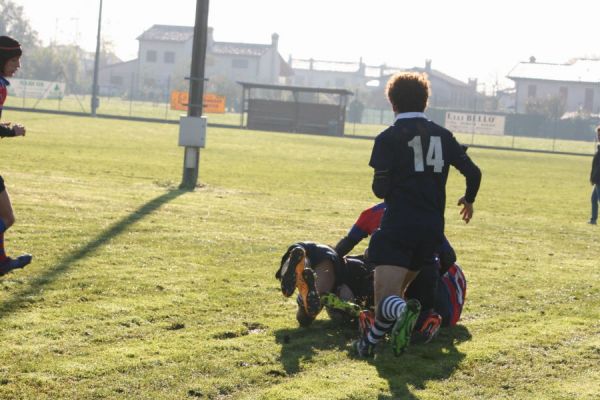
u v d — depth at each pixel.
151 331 14.38
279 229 28.06
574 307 18.39
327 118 132.00
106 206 30.38
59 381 11.53
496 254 26.20
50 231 23.83
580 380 12.84
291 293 14.37
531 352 14.26
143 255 21.36
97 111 148.00
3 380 11.41
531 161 95.12
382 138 12.54
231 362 12.78
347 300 15.34
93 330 14.15
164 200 33.97
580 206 47.00
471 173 12.75
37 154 53.88
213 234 25.67
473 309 17.73
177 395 11.27
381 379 12.41
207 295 17.28
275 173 54.38
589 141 193.88
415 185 12.40
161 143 75.94
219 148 77.38
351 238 15.42
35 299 15.97
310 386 11.89
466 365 13.31
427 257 12.60
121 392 11.28
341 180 52.50
